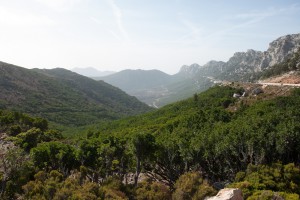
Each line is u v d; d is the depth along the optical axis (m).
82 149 45.09
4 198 35.22
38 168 41.34
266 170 38.84
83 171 40.56
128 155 47.34
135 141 43.53
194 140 50.34
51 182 33.12
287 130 45.72
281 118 55.09
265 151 44.31
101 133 83.56
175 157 48.59
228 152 46.56
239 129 48.91
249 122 54.53
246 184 35.78
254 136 45.41
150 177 50.97
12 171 38.28
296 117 55.06
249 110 73.62
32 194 32.44
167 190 38.16
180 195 34.94
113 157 45.06
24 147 56.62
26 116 82.69
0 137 65.12
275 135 45.69
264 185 35.72
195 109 92.56
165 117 94.50
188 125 68.50
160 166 52.03
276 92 90.88
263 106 73.94
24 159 45.81
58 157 43.06
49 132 77.12
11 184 36.66
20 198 35.69
